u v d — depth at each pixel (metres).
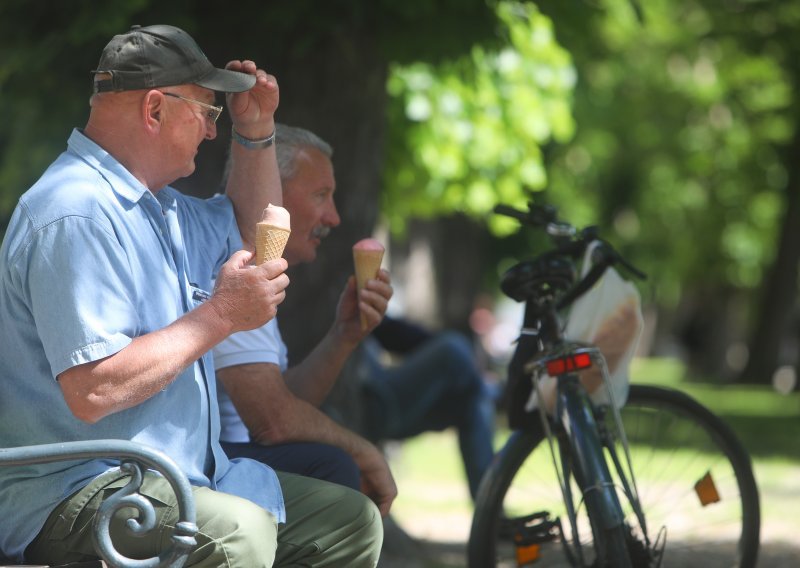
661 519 15.63
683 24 66.31
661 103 76.81
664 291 132.75
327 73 19.84
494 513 14.70
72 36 18.89
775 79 68.50
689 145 81.12
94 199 9.79
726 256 98.62
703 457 15.54
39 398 9.84
